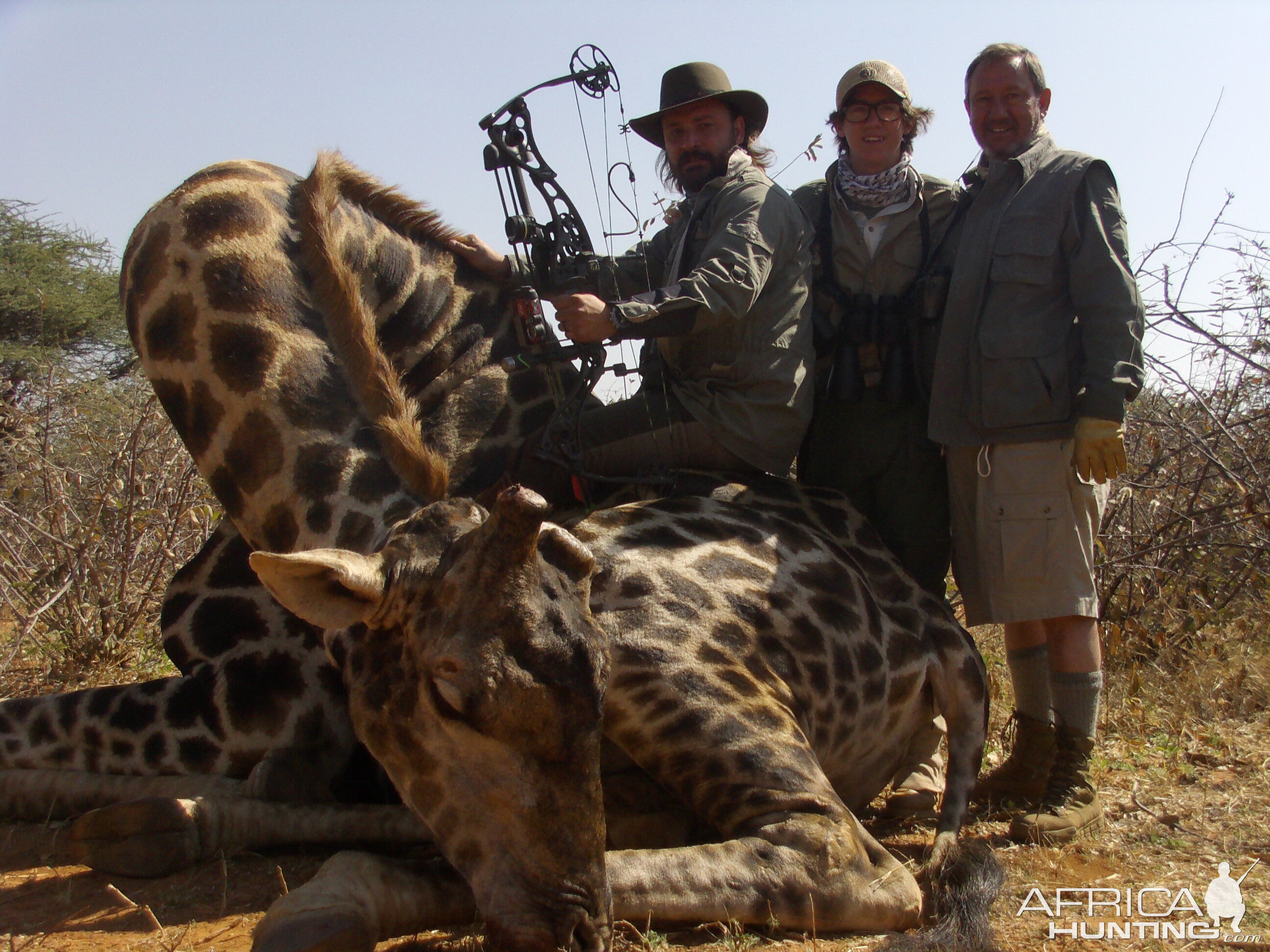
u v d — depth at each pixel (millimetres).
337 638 3227
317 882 2781
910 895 3188
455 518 2961
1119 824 4184
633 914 2895
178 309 4047
